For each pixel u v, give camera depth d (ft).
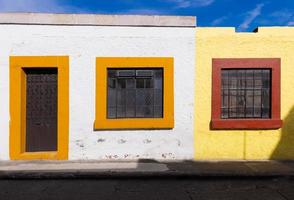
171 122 25.55
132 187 19.26
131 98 25.99
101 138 25.61
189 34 25.85
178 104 25.82
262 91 26.12
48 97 25.94
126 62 25.53
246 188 19.11
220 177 21.26
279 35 25.80
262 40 25.80
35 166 22.98
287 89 25.81
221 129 25.84
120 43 25.55
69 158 25.44
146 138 25.79
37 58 25.17
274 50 25.79
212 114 25.77
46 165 23.35
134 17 25.58
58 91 25.38
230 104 26.14
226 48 25.81
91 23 25.39
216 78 25.75
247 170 22.09
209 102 25.88
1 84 25.12
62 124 25.38
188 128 25.86
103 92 25.43
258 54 25.79
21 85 25.35
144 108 26.04
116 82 25.96
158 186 19.48
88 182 20.31
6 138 25.18
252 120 25.67
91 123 25.53
